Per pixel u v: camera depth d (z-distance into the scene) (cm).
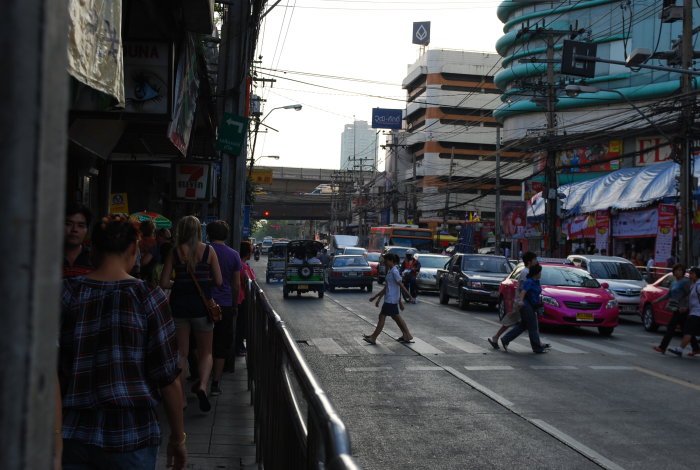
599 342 1488
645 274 2789
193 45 1119
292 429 300
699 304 1288
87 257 416
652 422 756
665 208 2691
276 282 3844
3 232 73
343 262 3050
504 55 6594
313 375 247
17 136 74
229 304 830
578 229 3834
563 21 5834
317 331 1580
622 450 646
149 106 950
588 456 626
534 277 1295
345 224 10400
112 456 268
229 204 1292
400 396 890
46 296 77
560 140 3023
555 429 724
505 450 647
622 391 931
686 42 2058
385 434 703
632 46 5212
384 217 9312
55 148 78
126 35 936
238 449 598
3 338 73
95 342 272
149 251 823
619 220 3394
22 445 74
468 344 1382
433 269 2939
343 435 165
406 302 2438
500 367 1117
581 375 1053
